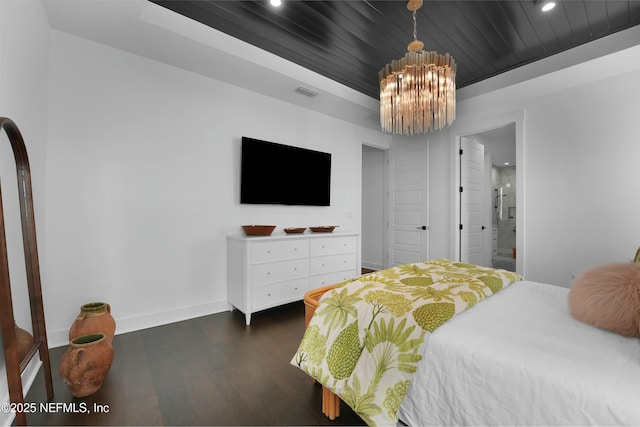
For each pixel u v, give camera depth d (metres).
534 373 0.83
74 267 2.19
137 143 2.47
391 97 2.36
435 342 1.05
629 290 1.03
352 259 3.54
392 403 1.04
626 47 2.49
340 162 4.12
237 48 2.50
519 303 1.40
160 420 1.36
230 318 2.74
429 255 4.29
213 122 2.91
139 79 2.48
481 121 3.58
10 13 1.43
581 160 2.78
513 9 2.16
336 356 1.28
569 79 2.82
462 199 4.04
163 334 2.35
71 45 2.19
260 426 1.33
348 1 2.05
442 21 2.30
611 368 0.81
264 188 3.25
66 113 2.16
